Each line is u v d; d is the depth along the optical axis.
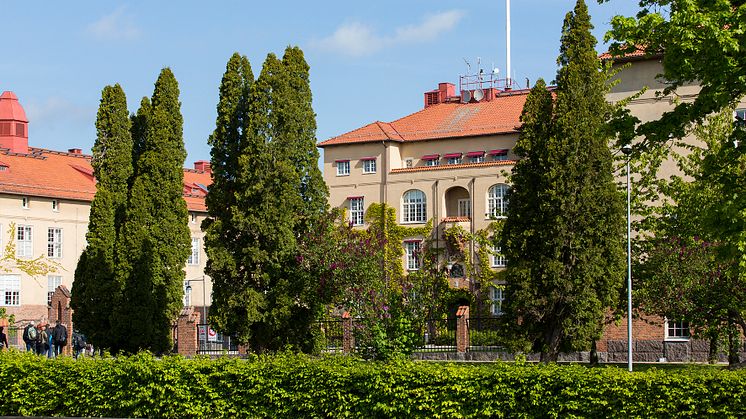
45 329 51.47
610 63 34.56
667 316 35.53
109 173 48.09
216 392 24.02
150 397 24.66
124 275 45.72
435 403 21.89
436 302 46.84
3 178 77.88
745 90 23.44
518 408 21.23
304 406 23.03
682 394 19.97
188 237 50.00
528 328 33.31
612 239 33.03
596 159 32.94
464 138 78.50
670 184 39.88
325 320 48.88
